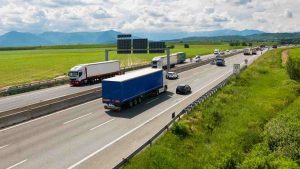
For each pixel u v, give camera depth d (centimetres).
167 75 6719
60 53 19062
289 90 5353
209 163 2380
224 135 3017
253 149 2648
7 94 5134
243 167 2223
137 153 2200
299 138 2578
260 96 4906
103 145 2505
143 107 3928
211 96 4319
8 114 3134
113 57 14325
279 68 8550
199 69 8662
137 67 8638
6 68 10188
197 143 2734
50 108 3609
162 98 4556
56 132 2845
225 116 3622
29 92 5438
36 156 2275
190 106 3462
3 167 2086
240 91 5078
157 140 2525
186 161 2338
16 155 2294
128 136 2731
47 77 7850
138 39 7012
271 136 2698
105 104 4078
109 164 2128
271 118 3734
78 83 6122
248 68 7962
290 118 3266
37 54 18525
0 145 2500
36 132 2844
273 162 2198
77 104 4075
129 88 3816
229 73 7600
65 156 2277
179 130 2791
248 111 3881
